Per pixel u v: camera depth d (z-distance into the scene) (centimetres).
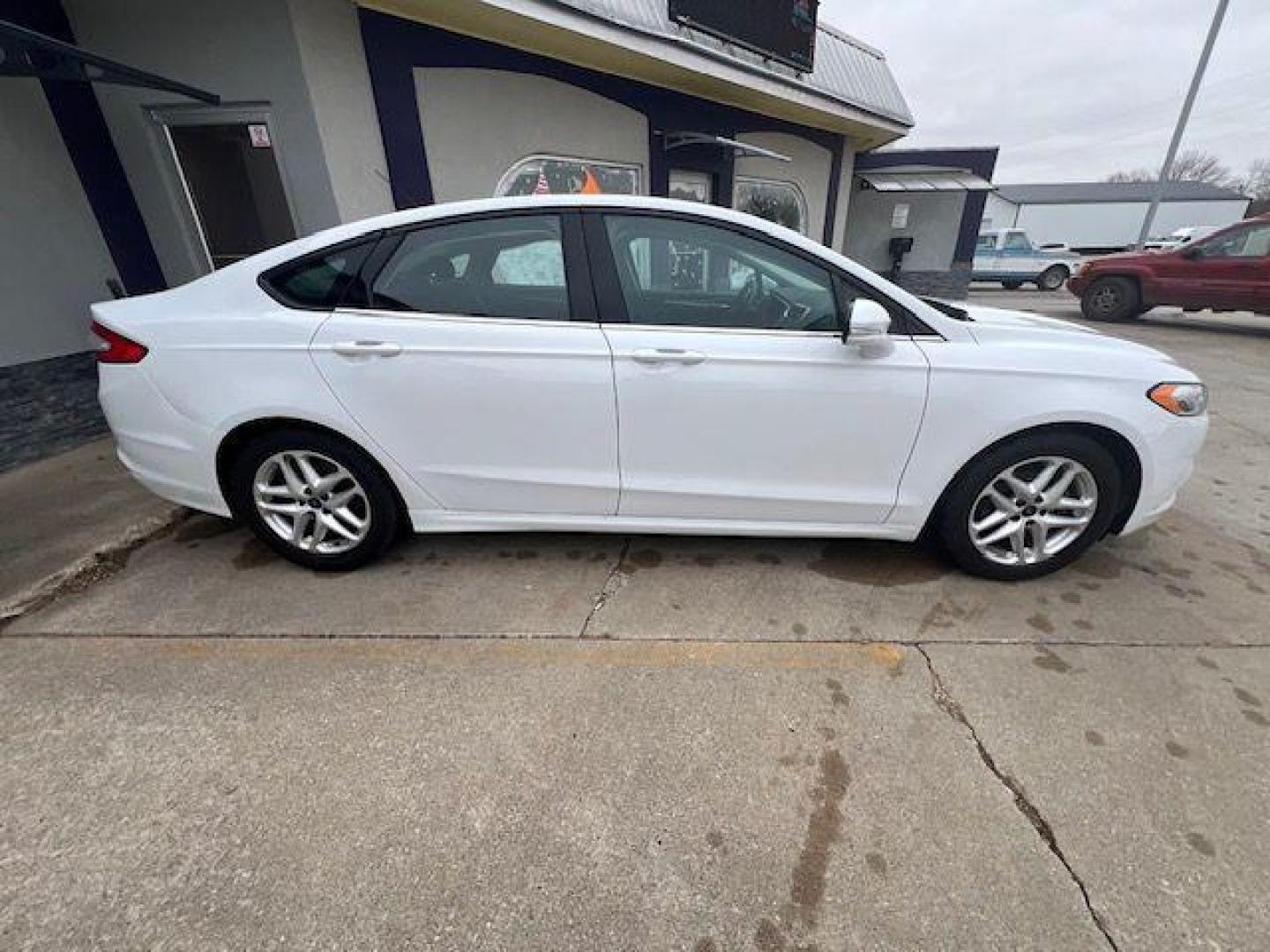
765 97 757
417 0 433
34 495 353
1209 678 221
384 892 152
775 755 191
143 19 424
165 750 191
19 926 144
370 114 466
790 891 153
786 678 222
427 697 212
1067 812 172
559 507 269
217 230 483
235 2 408
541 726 200
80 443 440
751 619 253
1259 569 293
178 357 251
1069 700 212
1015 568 273
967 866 158
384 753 190
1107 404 246
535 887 153
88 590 271
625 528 273
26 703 208
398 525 280
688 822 170
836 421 248
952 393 244
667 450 255
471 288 247
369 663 228
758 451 254
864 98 925
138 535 306
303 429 259
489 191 556
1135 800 176
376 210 482
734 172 867
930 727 201
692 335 243
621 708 208
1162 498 266
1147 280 1049
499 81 539
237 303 251
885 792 179
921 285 1474
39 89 408
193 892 151
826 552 301
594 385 244
